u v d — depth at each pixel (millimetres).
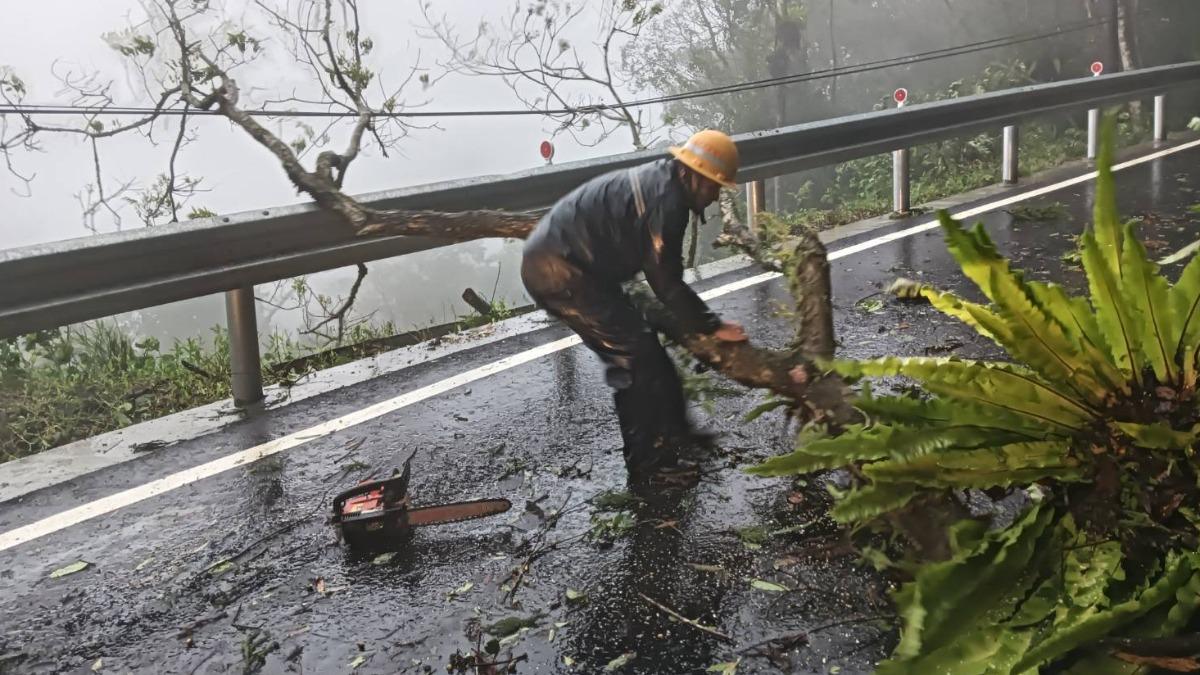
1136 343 2340
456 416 4719
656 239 3350
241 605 3117
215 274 4805
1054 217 8289
